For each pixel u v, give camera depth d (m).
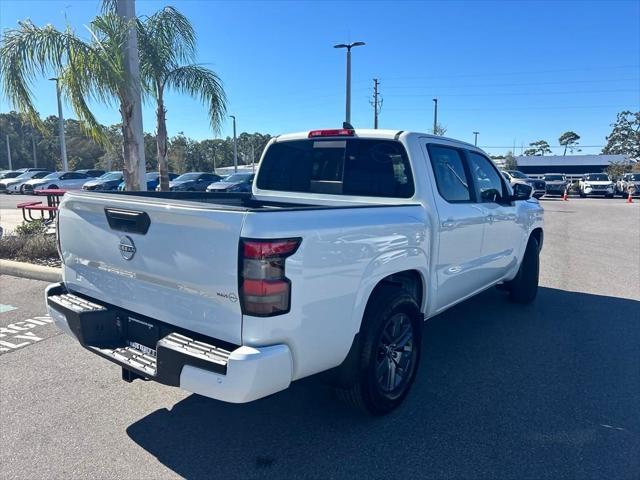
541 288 7.37
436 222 4.04
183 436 3.34
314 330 2.85
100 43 7.84
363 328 3.29
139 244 3.05
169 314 2.98
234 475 2.92
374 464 3.02
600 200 31.94
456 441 3.27
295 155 4.88
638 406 3.74
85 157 67.56
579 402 3.80
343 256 2.98
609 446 3.21
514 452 3.14
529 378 4.23
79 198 3.45
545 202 29.31
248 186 23.59
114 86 7.88
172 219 2.83
